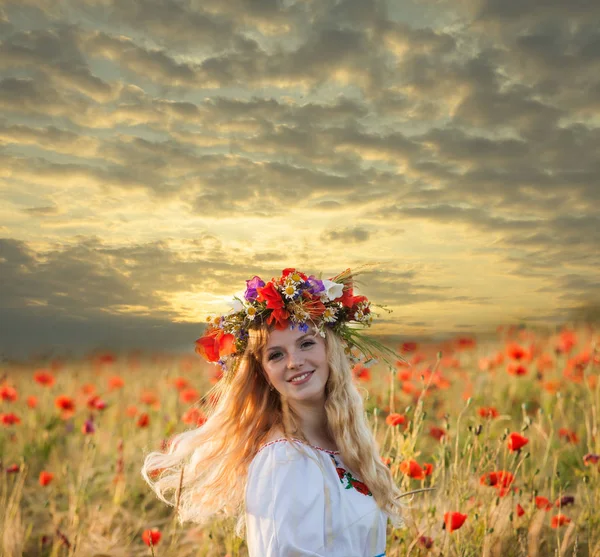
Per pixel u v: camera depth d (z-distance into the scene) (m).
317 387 2.32
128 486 4.84
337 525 1.98
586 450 5.01
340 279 2.58
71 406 5.69
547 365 6.87
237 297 2.41
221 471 2.37
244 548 3.56
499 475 3.45
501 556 3.48
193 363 8.75
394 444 3.58
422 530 3.36
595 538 3.63
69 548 3.78
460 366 7.57
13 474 4.87
